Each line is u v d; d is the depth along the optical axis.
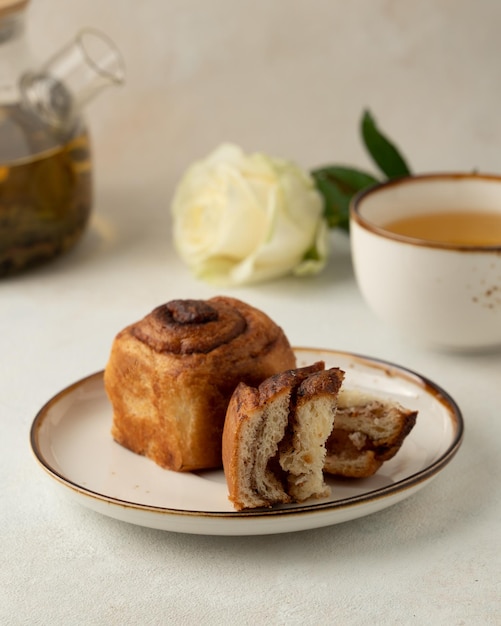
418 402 0.63
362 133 0.79
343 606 0.54
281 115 0.97
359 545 0.57
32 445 0.59
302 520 0.55
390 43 0.95
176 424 0.59
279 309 0.75
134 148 0.96
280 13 0.94
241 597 0.55
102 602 0.55
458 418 0.61
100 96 0.96
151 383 0.59
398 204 0.72
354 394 0.60
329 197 0.81
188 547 0.57
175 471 0.60
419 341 0.70
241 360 0.60
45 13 0.94
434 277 0.66
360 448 0.59
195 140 0.96
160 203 0.89
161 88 0.96
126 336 0.61
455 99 0.95
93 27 0.95
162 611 0.54
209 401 0.59
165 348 0.59
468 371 0.69
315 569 0.56
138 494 0.58
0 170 0.74
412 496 0.60
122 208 0.88
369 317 0.74
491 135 0.95
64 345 0.72
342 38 0.95
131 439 0.61
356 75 0.95
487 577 0.56
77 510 0.59
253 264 0.77
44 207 0.76
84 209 0.80
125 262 0.81
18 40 0.77
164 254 0.82
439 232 0.72
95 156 0.96
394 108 0.96
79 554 0.57
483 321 0.67
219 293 0.77
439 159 0.92
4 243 0.76
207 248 0.77
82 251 0.82
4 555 0.57
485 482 0.60
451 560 0.56
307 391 0.56
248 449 0.56
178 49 0.95
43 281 0.78
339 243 0.83
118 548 0.57
